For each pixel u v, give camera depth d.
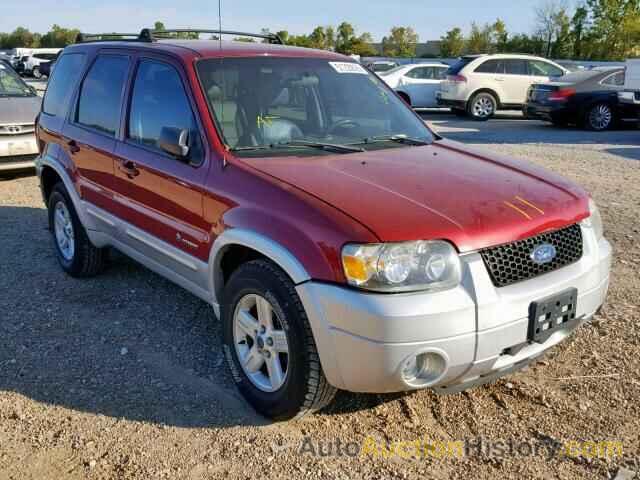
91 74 4.92
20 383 3.69
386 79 18.92
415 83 19.06
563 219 3.16
